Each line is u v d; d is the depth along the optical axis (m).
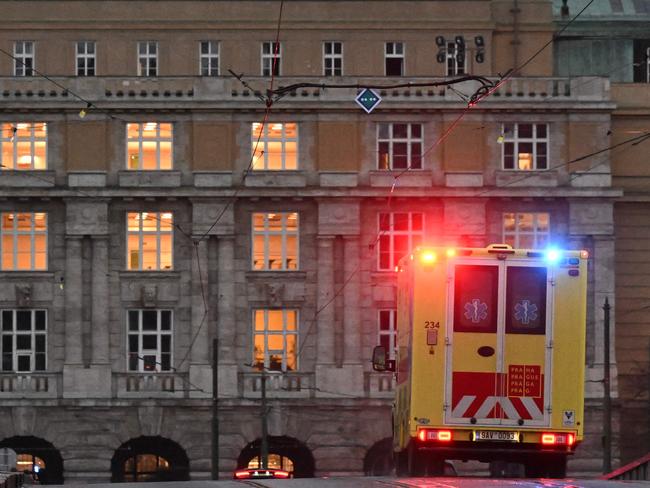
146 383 116.31
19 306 116.81
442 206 117.38
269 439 117.56
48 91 116.50
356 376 116.31
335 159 117.12
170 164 117.38
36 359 116.94
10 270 117.00
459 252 56.00
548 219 117.81
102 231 116.94
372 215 117.25
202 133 116.94
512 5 122.38
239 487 48.81
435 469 58.03
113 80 116.62
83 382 116.12
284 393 116.19
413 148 117.56
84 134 116.94
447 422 55.81
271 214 117.56
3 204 117.19
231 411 116.31
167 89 116.75
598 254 117.25
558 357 55.91
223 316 116.62
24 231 117.38
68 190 116.50
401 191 116.56
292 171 116.94
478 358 55.88
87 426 116.06
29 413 115.88
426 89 117.00
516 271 56.00
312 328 117.19
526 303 55.91
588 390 116.50
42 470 117.38
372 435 116.06
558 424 55.88
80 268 116.94
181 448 116.75
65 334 116.75
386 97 116.81
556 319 55.94
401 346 61.00
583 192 116.94
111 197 116.81
